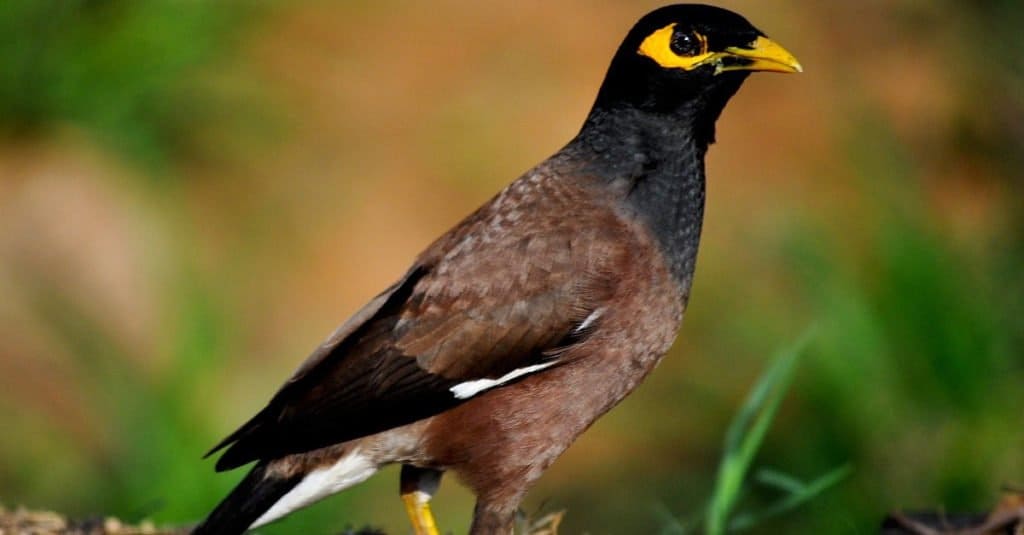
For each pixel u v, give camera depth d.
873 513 12.10
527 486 8.15
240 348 14.10
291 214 15.50
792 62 8.31
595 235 8.10
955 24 17.73
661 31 8.41
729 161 16.09
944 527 9.08
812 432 12.69
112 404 13.04
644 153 8.36
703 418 13.88
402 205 15.68
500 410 8.01
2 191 14.96
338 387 8.01
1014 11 17.50
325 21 17.06
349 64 16.75
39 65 15.53
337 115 16.31
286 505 8.12
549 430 8.09
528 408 8.03
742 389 13.80
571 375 8.03
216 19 16.34
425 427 8.03
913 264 13.35
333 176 15.83
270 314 14.63
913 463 12.49
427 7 17.41
